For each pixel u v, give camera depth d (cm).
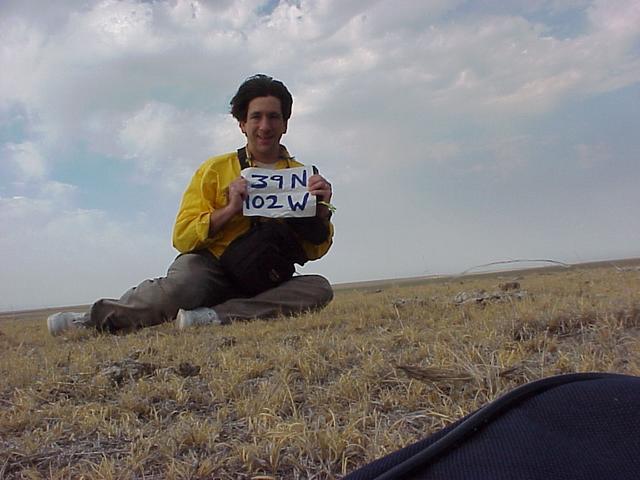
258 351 123
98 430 78
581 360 90
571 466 34
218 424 75
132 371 107
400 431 68
